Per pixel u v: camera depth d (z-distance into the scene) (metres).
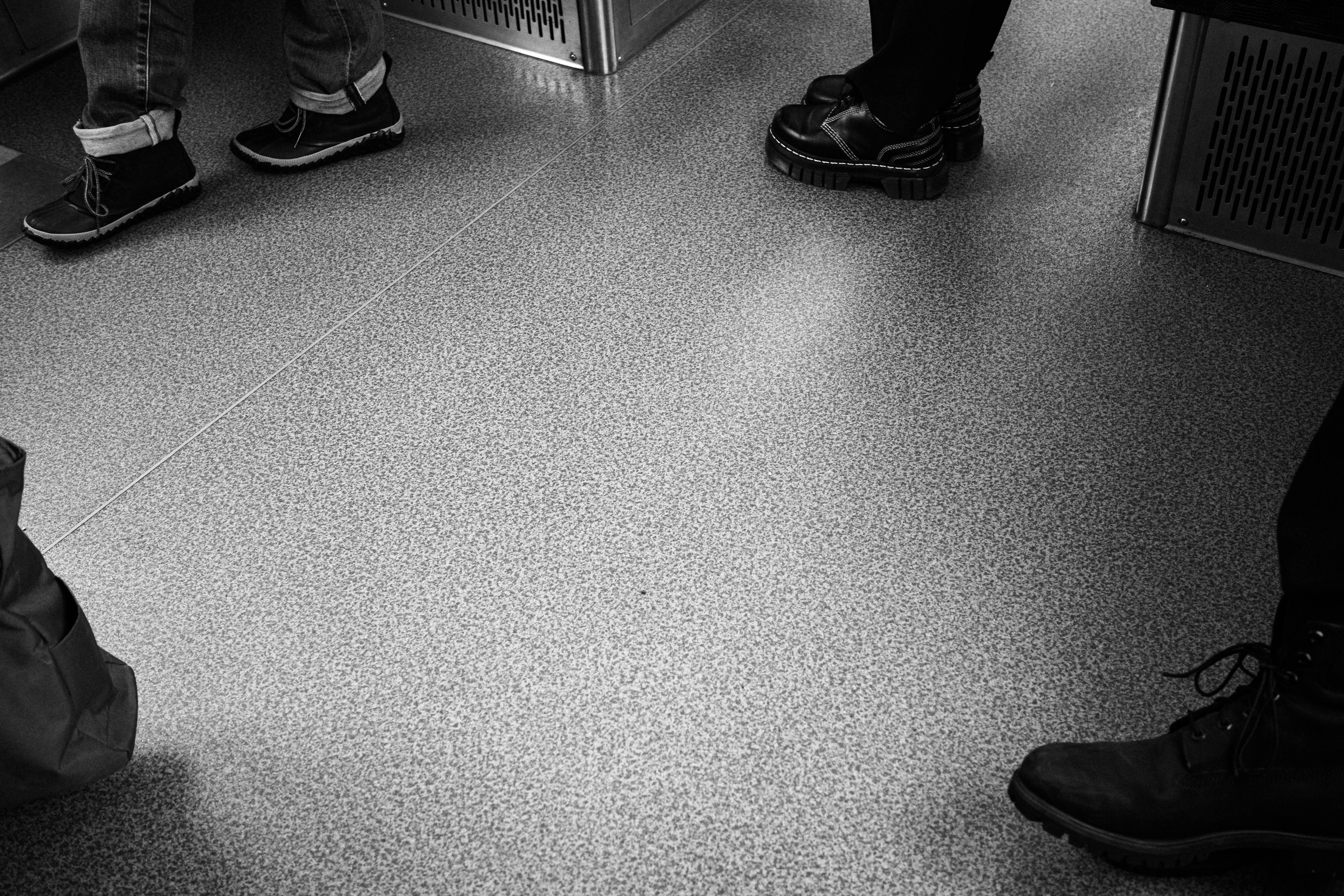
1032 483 1.35
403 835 1.04
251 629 1.23
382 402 1.51
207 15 2.43
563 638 1.21
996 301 1.62
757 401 1.48
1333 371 1.48
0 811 1.05
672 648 1.19
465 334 1.62
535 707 1.14
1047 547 1.28
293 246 1.81
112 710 1.01
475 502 1.37
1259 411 1.43
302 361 1.59
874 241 1.75
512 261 1.75
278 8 2.46
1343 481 0.83
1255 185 1.63
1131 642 1.18
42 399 1.55
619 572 1.27
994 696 1.13
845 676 1.16
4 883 1.02
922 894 0.98
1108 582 1.24
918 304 1.62
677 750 1.10
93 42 1.71
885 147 1.79
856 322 1.60
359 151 2.00
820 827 1.03
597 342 1.59
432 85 2.21
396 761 1.10
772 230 1.79
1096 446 1.40
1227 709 0.95
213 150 2.05
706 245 1.76
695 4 2.38
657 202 1.86
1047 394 1.47
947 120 1.86
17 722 0.90
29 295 1.73
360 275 1.74
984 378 1.50
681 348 1.57
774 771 1.08
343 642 1.22
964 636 1.19
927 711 1.12
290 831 1.05
